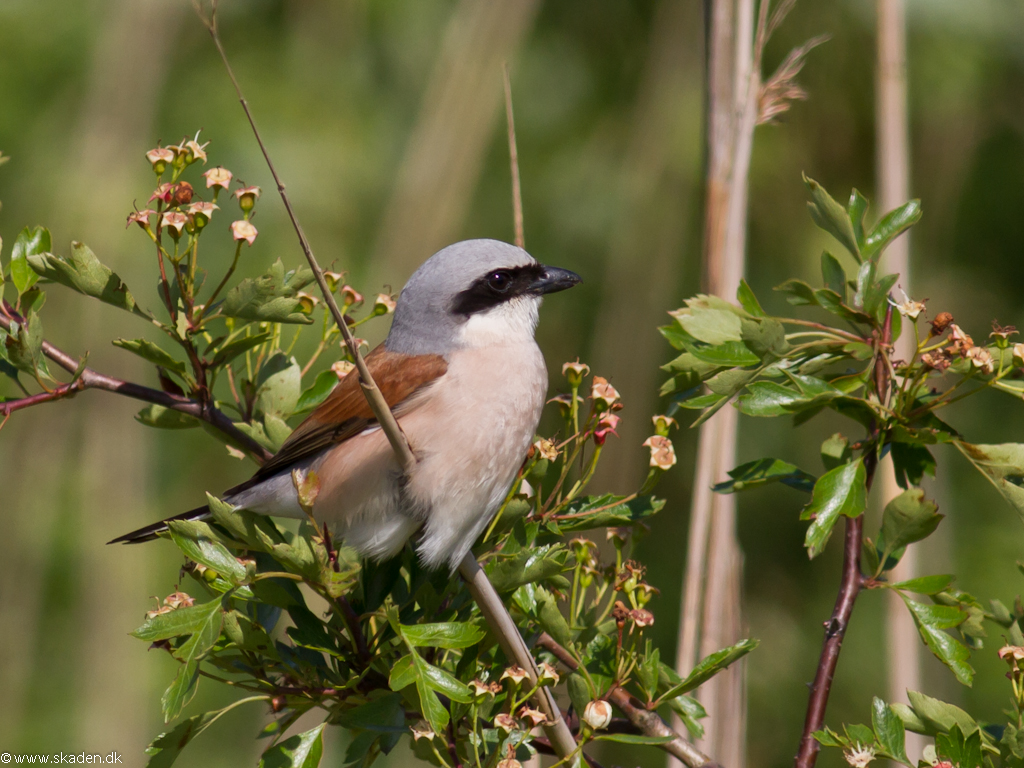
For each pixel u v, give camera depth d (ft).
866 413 16.53
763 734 39.42
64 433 38.55
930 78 40.91
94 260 16.56
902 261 21.91
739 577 19.26
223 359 17.67
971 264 42.96
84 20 40.57
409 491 18.17
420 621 16.28
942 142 41.70
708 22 20.03
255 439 19.07
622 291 41.27
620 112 44.45
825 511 15.21
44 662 37.04
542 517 17.25
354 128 41.47
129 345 17.35
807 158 41.68
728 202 19.43
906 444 16.40
